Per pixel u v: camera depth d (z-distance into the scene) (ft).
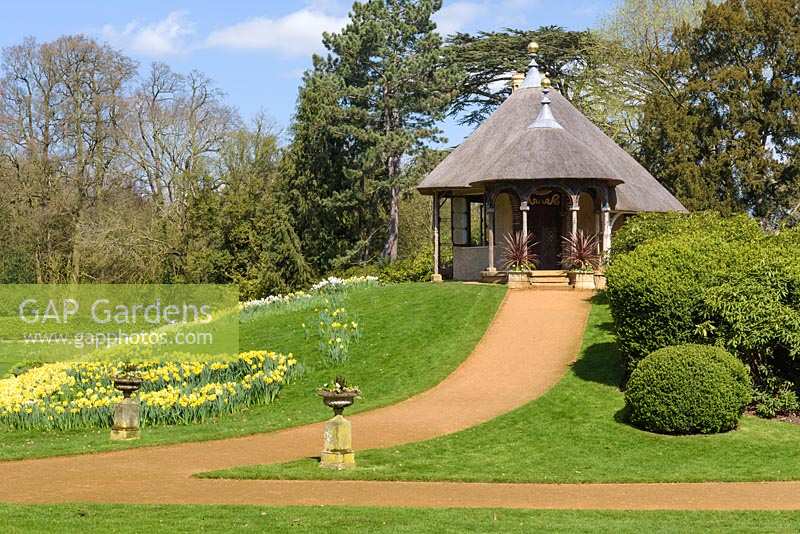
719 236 72.90
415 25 168.35
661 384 56.80
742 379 58.03
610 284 66.18
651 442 55.26
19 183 176.35
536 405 63.82
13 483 46.16
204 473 47.75
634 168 117.80
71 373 76.89
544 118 105.91
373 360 80.84
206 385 69.36
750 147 144.05
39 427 65.46
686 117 145.69
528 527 36.27
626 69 168.76
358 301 100.83
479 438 56.85
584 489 45.34
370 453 52.90
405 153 161.89
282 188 164.25
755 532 35.86
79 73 178.91
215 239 165.89
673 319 63.46
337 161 163.12
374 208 170.30
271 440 58.54
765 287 61.77
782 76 146.72
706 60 151.64
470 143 116.67
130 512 38.70
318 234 163.22
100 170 181.88
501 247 115.24
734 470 49.44
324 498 42.32
